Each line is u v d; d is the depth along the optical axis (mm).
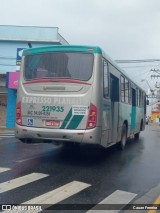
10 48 15750
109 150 7855
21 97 5652
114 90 6465
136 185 4445
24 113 5602
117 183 4488
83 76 5309
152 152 7883
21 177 4551
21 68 5754
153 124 39906
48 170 5078
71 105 5277
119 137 7227
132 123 9234
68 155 6574
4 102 15594
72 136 5234
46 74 5496
